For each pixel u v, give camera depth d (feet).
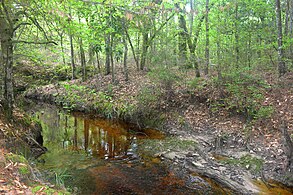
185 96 32.68
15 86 52.42
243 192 17.74
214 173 20.18
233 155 22.61
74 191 17.65
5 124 21.07
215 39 30.19
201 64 35.04
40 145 25.21
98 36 37.81
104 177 20.06
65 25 23.44
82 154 25.02
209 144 25.03
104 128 33.68
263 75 31.24
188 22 47.06
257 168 20.03
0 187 11.73
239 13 36.58
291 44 30.12
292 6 34.19
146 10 17.40
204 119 29.12
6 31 22.03
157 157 23.77
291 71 30.09
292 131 21.74
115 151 25.85
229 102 28.45
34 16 22.22
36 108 44.42
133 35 48.42
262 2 35.09
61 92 48.49
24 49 30.91
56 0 20.06
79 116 39.58
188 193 17.97
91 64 59.72
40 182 14.03
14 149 19.57
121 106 36.19
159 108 32.96
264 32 33.40
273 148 21.62
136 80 41.68
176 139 27.14
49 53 40.78
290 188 17.65
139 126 32.83
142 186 18.83
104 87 43.34
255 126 24.93
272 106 25.54
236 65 29.32
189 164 21.91
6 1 20.75
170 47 34.96
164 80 33.09
